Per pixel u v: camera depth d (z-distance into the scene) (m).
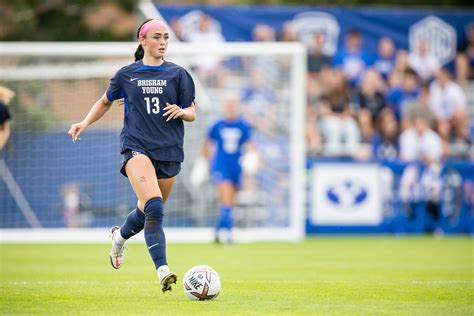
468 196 77.69
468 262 48.44
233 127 65.12
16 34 97.62
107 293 31.52
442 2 106.06
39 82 74.94
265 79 80.81
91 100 75.94
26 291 32.19
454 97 87.00
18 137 75.00
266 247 61.69
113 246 32.12
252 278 38.06
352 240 70.19
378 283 35.69
